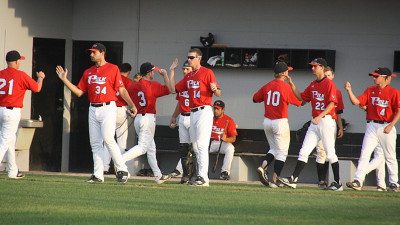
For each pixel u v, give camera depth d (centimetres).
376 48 4831
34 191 3164
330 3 4859
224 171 4650
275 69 3772
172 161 4966
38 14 4875
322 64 3653
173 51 4969
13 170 3831
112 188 3350
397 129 4712
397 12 4819
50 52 4947
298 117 4869
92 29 5000
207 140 3650
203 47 4906
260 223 2438
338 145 4703
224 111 4934
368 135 3709
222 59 4875
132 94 3953
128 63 4803
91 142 3631
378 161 3772
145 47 4988
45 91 4941
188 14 4956
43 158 4953
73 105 4988
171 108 4969
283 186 3784
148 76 3981
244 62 4881
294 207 2856
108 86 3572
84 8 5003
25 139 4662
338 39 4856
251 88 4909
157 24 4978
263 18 4906
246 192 3356
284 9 4894
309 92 3709
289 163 4844
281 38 4897
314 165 4809
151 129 3969
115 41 5000
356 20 4844
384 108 3675
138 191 3253
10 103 3747
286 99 3734
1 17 4728
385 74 3669
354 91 4844
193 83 3641
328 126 3647
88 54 5006
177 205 2844
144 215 2578
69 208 2706
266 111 3772
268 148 4712
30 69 4862
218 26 4934
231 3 4922
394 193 3512
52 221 2422
